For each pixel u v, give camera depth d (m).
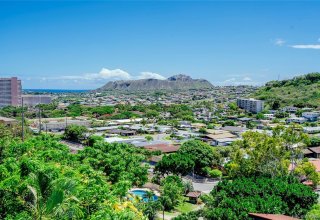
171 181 69.44
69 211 22.92
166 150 110.00
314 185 65.62
